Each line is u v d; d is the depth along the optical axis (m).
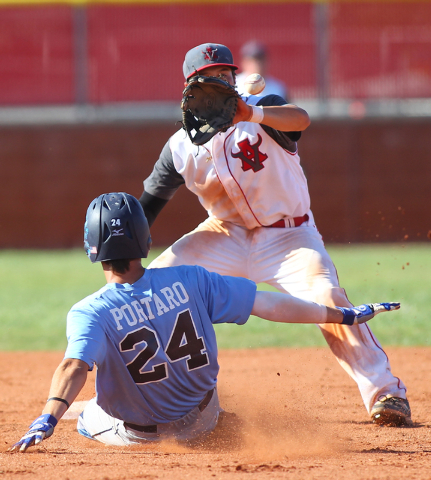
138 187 70.50
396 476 10.30
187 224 68.94
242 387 19.33
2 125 70.25
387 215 69.88
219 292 12.14
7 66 71.56
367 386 14.88
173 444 12.78
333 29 70.62
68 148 70.50
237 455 12.05
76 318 11.46
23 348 27.30
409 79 70.56
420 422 15.23
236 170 15.26
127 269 11.80
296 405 16.95
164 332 11.77
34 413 17.02
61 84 71.75
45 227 70.44
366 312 12.59
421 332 28.20
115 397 12.25
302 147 69.94
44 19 71.25
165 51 71.44
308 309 12.29
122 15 71.06
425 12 70.06
